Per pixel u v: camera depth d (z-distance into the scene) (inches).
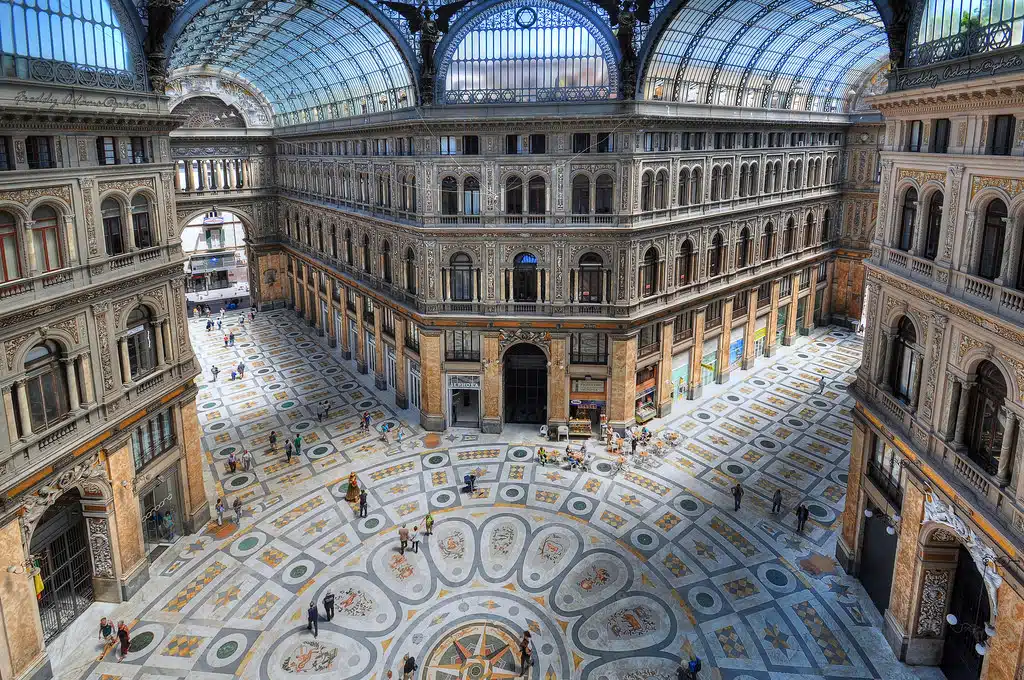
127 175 1018.7
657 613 1030.4
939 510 839.1
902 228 973.2
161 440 1154.0
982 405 789.2
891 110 952.3
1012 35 728.3
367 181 1852.9
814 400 1844.2
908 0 914.7
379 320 1888.5
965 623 865.5
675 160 1573.6
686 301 1689.2
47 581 971.3
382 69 1686.8
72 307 918.4
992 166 747.4
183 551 1184.8
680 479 1428.4
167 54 1103.6
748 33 1588.3
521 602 1057.5
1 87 806.5
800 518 1229.1
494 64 1470.2
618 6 1344.7
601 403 1616.6
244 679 906.7
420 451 1561.3
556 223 1508.4
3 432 823.1
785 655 944.3
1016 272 728.3
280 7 1574.8
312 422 1732.3
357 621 1018.1
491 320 1562.5
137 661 936.3
